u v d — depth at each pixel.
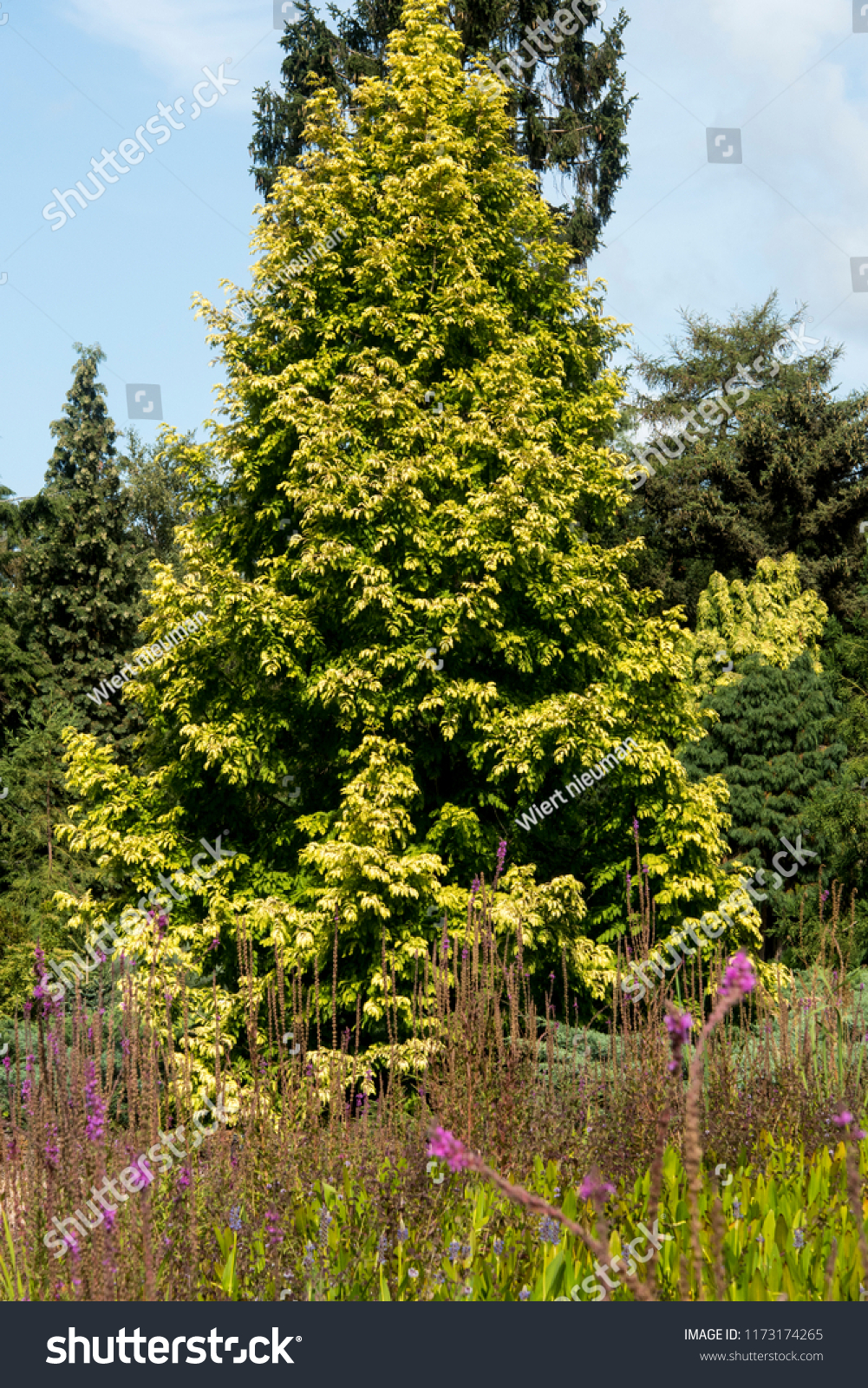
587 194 22.14
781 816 19.66
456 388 15.05
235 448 15.44
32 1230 3.85
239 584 13.57
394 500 13.68
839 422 28.78
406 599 13.65
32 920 18.75
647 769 14.14
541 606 14.23
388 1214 4.01
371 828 12.62
